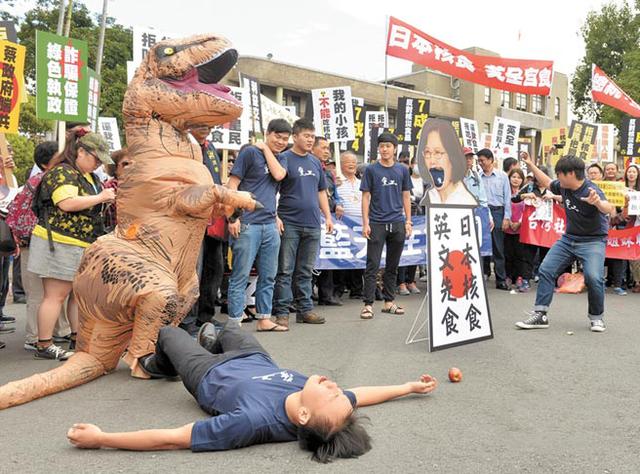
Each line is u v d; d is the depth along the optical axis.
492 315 7.14
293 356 5.07
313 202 6.53
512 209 9.66
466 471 2.84
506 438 3.25
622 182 9.66
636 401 3.89
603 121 26.66
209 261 5.94
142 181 4.41
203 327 4.51
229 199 4.30
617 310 7.56
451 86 33.66
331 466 2.89
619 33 29.73
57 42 7.15
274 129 6.06
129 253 4.36
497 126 13.84
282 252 6.41
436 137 5.49
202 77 4.55
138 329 4.38
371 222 7.02
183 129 4.62
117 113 23.14
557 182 6.55
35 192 5.07
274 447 3.13
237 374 3.46
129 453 3.09
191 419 3.60
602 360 4.97
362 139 13.05
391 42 13.09
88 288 4.35
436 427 3.41
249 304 7.05
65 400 3.98
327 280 8.19
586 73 30.59
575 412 3.67
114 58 24.34
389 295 7.37
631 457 3.00
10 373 4.69
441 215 5.43
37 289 5.48
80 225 5.06
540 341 5.69
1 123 6.39
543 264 6.37
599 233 6.15
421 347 5.43
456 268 5.48
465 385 4.24
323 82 27.67
